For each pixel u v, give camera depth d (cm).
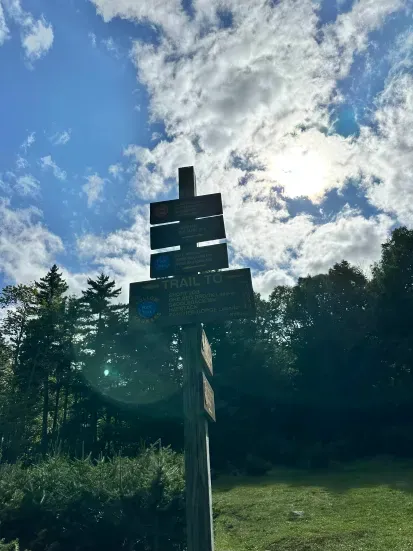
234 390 3703
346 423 3534
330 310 4066
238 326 4162
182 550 864
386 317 3722
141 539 876
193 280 721
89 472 995
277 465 2998
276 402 3631
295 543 1008
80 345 4512
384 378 3675
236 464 3033
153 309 712
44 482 985
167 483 890
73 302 4850
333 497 1559
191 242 749
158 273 738
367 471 2342
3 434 3183
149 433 3541
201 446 621
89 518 885
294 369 3850
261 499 1672
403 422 3409
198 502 597
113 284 5028
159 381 3831
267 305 5234
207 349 719
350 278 4434
